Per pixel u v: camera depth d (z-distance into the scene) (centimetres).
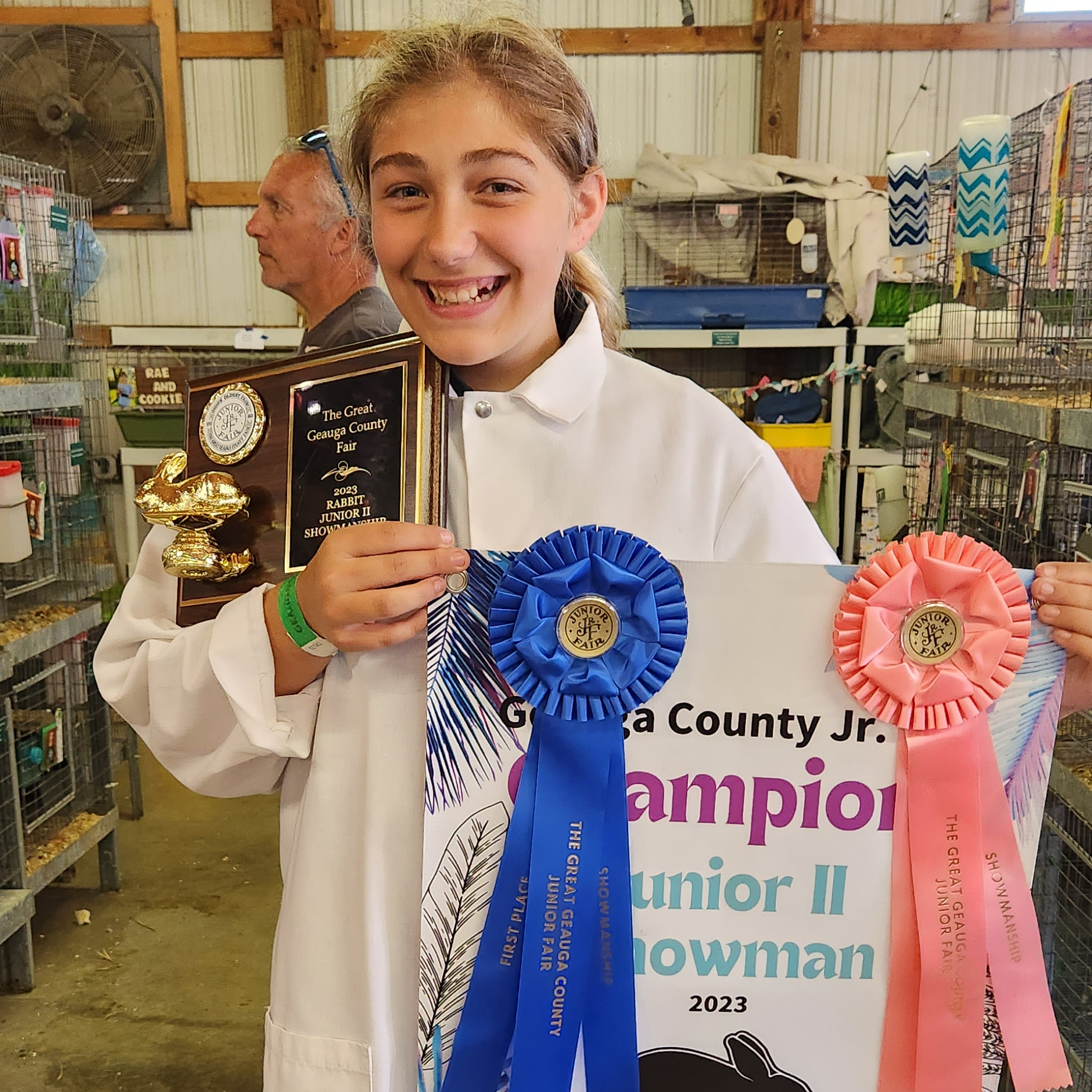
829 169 415
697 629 79
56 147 450
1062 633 78
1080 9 436
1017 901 80
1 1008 234
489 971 79
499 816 80
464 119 77
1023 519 228
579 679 76
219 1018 231
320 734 89
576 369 90
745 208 410
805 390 418
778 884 81
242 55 450
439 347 83
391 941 85
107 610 367
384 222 81
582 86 87
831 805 80
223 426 95
